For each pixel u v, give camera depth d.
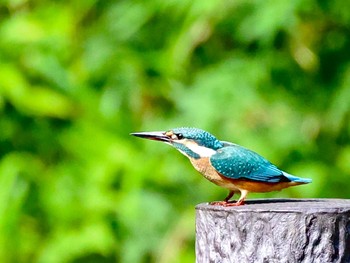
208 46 11.95
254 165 6.24
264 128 11.60
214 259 5.54
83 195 10.91
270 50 11.88
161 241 11.17
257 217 5.36
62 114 10.81
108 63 11.60
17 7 11.77
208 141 6.42
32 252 10.89
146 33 11.88
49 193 10.79
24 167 10.66
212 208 5.54
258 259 5.36
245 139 11.30
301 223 5.30
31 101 10.53
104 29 11.81
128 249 11.06
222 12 11.20
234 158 6.25
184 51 11.48
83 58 11.62
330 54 12.03
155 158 11.24
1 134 10.70
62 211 10.85
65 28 11.59
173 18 11.65
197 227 5.76
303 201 6.00
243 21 11.23
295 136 11.65
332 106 11.71
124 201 10.91
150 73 11.66
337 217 5.30
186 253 11.24
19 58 10.91
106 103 11.27
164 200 11.31
